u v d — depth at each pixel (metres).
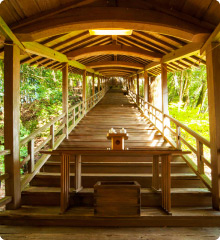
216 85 3.27
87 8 3.28
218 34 3.02
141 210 3.21
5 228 2.91
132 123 7.38
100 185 3.00
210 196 3.45
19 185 3.39
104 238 2.64
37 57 4.96
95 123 7.20
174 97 11.62
